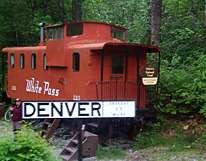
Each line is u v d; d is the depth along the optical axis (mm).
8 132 17562
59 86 18172
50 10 29250
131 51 16969
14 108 15945
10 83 22531
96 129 16109
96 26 18094
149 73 16594
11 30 27609
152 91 17219
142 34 27500
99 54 16500
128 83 16906
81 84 16797
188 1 23156
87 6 31641
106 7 38125
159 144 15055
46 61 18859
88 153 14164
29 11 28203
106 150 14852
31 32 27484
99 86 16516
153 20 18891
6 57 24953
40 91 19594
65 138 16469
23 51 21078
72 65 17281
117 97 16719
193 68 18000
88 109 7645
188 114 16578
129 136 16453
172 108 16625
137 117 16234
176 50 21328
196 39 21094
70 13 29297
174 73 17969
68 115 7598
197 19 22469
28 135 8047
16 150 7711
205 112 15273
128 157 13883
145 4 36000
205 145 14367
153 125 16469
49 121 17312
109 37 18453
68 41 17641
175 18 23484
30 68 20453
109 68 16625
